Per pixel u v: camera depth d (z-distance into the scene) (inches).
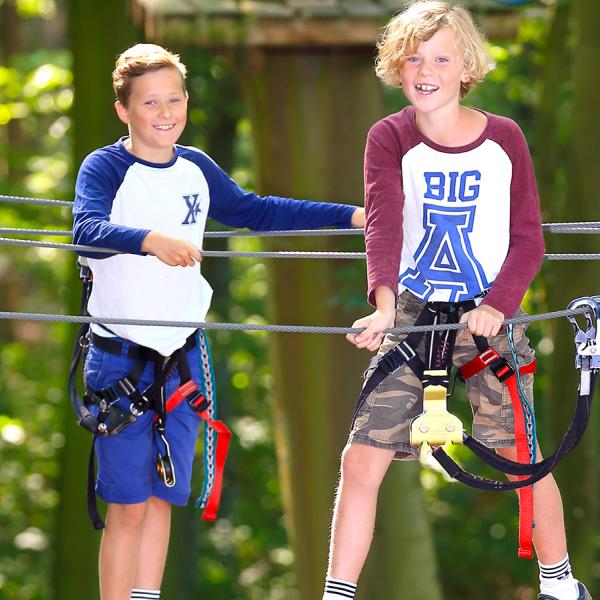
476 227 422.6
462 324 412.2
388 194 419.5
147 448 480.7
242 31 870.4
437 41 410.6
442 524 1549.0
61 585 1086.4
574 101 1024.9
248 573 1681.8
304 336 1013.2
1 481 1601.9
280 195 1008.2
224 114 1413.6
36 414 1642.5
